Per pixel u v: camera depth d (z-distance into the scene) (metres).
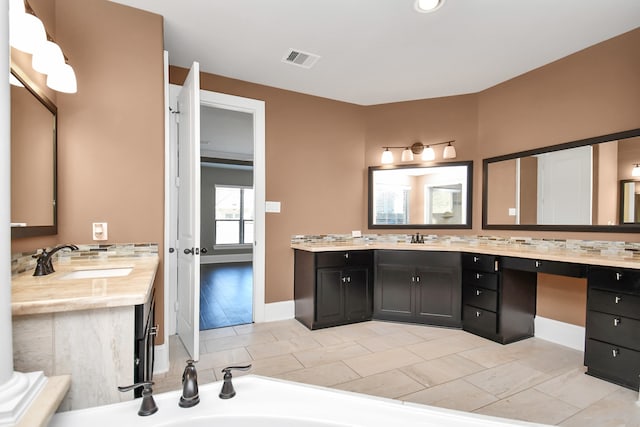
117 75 2.04
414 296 3.22
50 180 1.77
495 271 2.76
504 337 2.70
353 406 0.92
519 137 3.06
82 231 1.95
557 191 2.75
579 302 2.62
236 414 0.88
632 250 2.30
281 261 3.40
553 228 2.78
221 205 7.98
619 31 2.34
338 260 3.16
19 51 1.48
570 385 2.03
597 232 2.50
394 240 3.78
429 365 2.30
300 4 2.07
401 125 3.77
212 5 2.08
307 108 3.56
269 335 2.90
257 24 2.30
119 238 2.04
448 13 2.15
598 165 2.49
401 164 3.76
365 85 3.34
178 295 2.89
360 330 3.04
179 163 2.78
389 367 2.27
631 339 1.97
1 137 0.83
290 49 2.64
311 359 2.39
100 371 1.15
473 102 3.49
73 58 1.93
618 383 2.03
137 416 0.86
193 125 2.28
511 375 2.15
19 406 0.78
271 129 3.36
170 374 2.14
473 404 1.81
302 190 3.53
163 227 2.16
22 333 1.08
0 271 0.81
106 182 2.01
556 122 2.77
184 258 2.65
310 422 0.86
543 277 2.88
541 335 2.86
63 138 1.90
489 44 2.54
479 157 3.45
